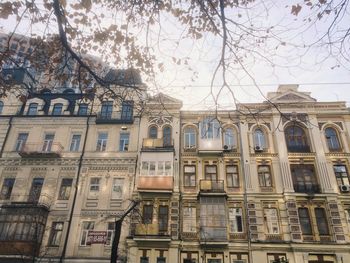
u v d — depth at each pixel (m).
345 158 22.67
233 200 21.83
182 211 21.69
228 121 24.86
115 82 7.55
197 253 20.08
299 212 21.03
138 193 22.00
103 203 21.83
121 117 25.48
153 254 19.94
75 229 20.89
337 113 24.31
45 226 21.12
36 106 26.72
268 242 19.83
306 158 22.84
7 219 20.55
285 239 20.00
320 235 20.12
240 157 23.48
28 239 19.80
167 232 20.53
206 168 23.42
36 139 24.88
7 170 23.53
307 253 19.31
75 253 20.12
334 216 20.42
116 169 23.16
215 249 20.09
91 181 22.95
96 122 25.30
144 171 22.55
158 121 25.00
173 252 19.86
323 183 21.62
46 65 8.45
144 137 24.36
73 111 26.28
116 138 24.64
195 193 22.23
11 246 19.47
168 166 22.69
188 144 24.52
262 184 22.28
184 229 21.03
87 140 24.62
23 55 8.44
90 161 23.55
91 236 20.11
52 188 22.58
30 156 23.81
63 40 6.19
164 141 24.31
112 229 20.92
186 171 23.36
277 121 24.25
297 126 24.06
